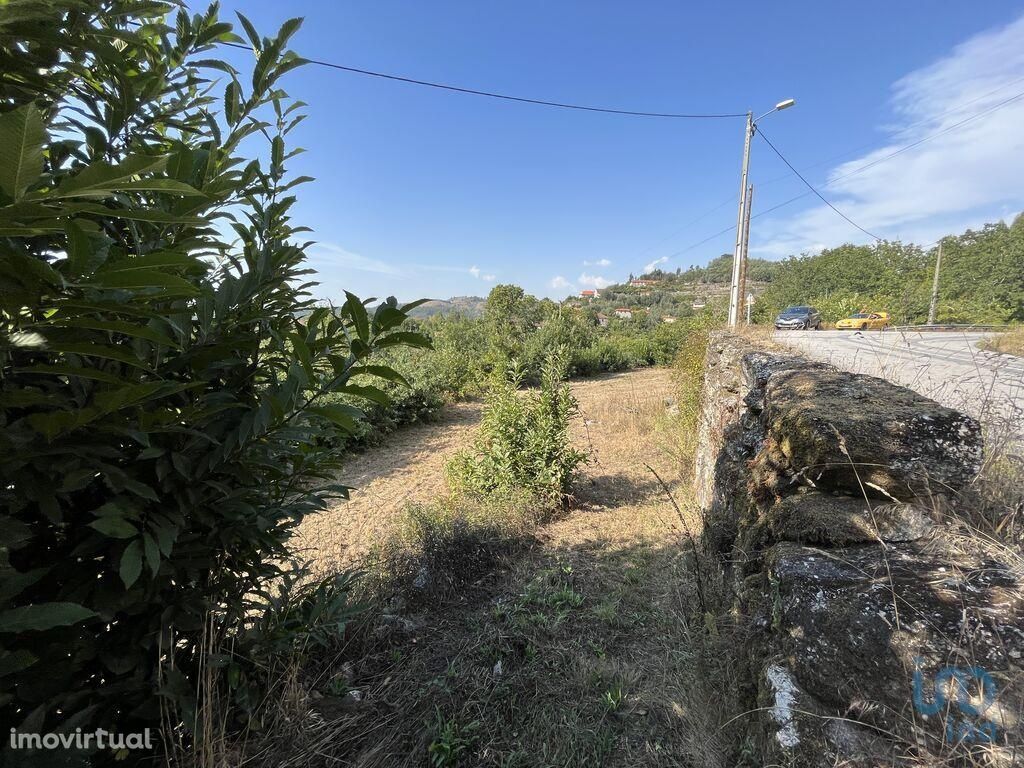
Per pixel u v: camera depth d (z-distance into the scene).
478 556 3.58
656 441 8.09
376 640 2.59
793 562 1.49
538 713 2.14
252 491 1.51
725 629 2.12
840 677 1.23
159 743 1.47
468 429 10.27
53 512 0.99
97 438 1.07
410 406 10.52
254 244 1.64
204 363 1.32
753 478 2.45
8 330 0.82
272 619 1.86
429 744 1.96
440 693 2.24
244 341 1.37
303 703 1.91
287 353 1.59
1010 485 1.63
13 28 0.86
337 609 2.07
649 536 4.21
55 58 1.03
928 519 1.53
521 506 4.60
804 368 2.92
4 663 0.89
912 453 1.66
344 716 2.02
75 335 0.91
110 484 1.04
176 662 1.56
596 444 8.23
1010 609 1.17
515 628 2.78
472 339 19.73
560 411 5.41
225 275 1.42
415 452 8.39
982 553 1.39
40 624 0.86
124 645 1.32
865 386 2.22
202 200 1.22
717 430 4.68
